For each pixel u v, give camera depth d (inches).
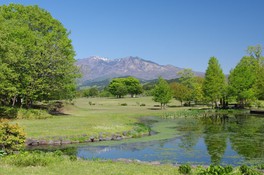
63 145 1320.1
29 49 2076.8
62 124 1713.8
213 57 3607.3
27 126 1581.0
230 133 1711.4
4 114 1914.4
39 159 780.6
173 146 1322.6
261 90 3599.9
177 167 810.8
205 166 889.5
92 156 1114.7
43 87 2087.8
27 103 2215.8
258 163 1008.9
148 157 1109.1
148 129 1795.0
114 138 1503.4
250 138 1523.1
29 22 2305.6
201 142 1418.6
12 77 1897.1
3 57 1865.2
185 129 1911.9
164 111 3304.6
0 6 2337.6
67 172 661.3
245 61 3988.7
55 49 2224.4
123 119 2311.8
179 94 4165.8
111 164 813.9
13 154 882.8
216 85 3548.2
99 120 2054.6
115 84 6766.7
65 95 2502.5
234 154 1155.3
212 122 2329.0
